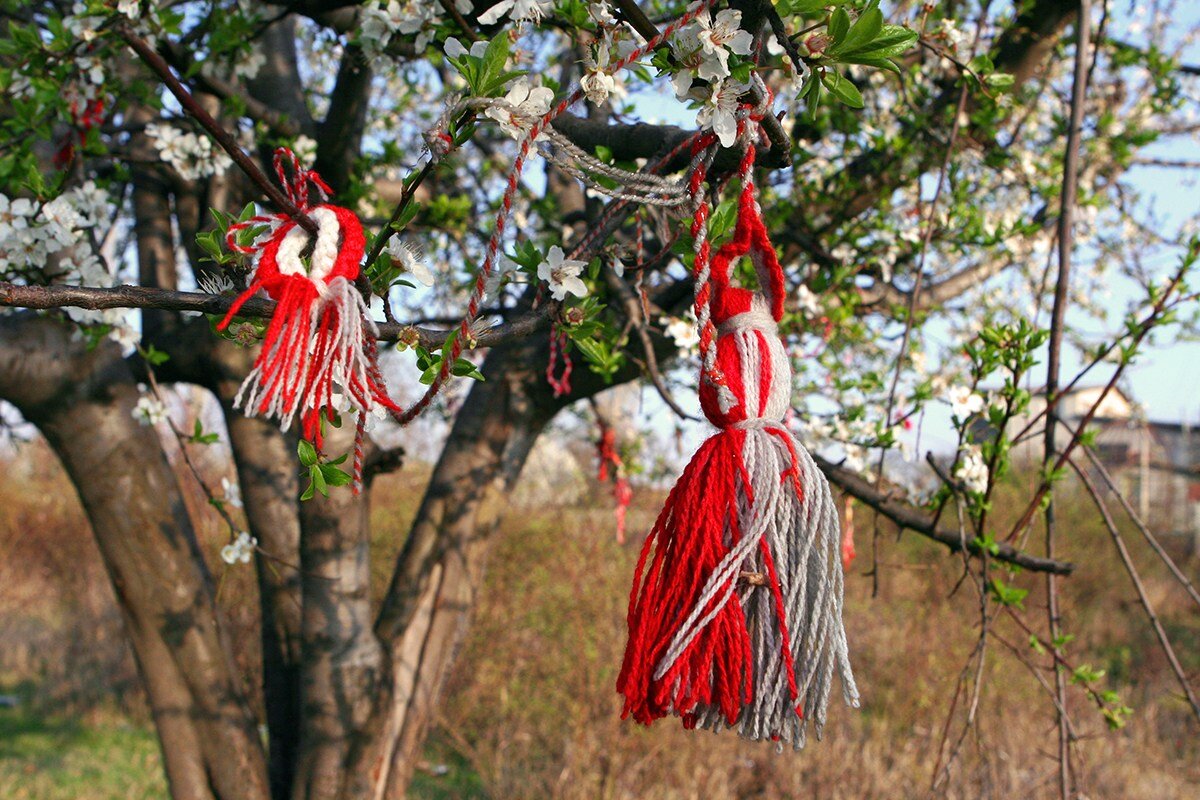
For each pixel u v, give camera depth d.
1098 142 4.11
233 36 2.82
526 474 8.69
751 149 1.33
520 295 3.62
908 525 2.88
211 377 3.54
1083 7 2.21
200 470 7.38
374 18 2.10
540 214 4.13
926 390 2.88
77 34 2.29
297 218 1.16
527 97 1.28
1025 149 4.20
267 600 3.68
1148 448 13.33
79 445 3.02
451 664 3.61
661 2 3.25
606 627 6.43
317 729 3.33
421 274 1.29
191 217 3.71
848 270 3.47
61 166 2.60
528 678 6.79
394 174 4.38
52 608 11.12
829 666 1.21
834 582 1.23
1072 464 2.41
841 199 3.64
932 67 3.92
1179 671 2.36
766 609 1.24
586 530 7.14
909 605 8.13
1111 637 9.92
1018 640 7.55
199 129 3.22
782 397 1.33
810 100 1.36
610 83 1.29
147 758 7.05
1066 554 9.96
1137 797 5.68
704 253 1.30
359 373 1.15
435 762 7.07
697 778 5.74
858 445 3.20
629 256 2.06
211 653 3.26
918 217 3.63
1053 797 5.33
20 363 2.88
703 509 1.23
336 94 3.10
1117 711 2.60
